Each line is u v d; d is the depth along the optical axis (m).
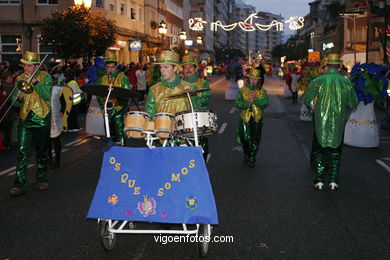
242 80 25.58
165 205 4.33
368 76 10.54
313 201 6.62
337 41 64.25
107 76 8.95
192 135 4.73
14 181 7.45
